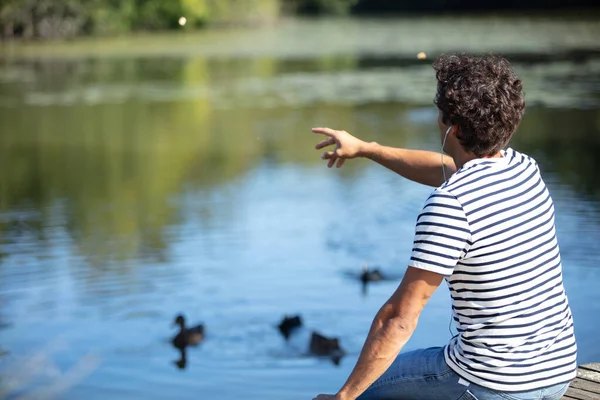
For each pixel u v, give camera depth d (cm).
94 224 1314
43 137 2073
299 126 2091
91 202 1455
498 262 280
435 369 306
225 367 854
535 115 2066
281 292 1047
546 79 2638
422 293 282
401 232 1252
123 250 1173
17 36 4719
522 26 4722
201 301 1004
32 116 2367
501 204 281
